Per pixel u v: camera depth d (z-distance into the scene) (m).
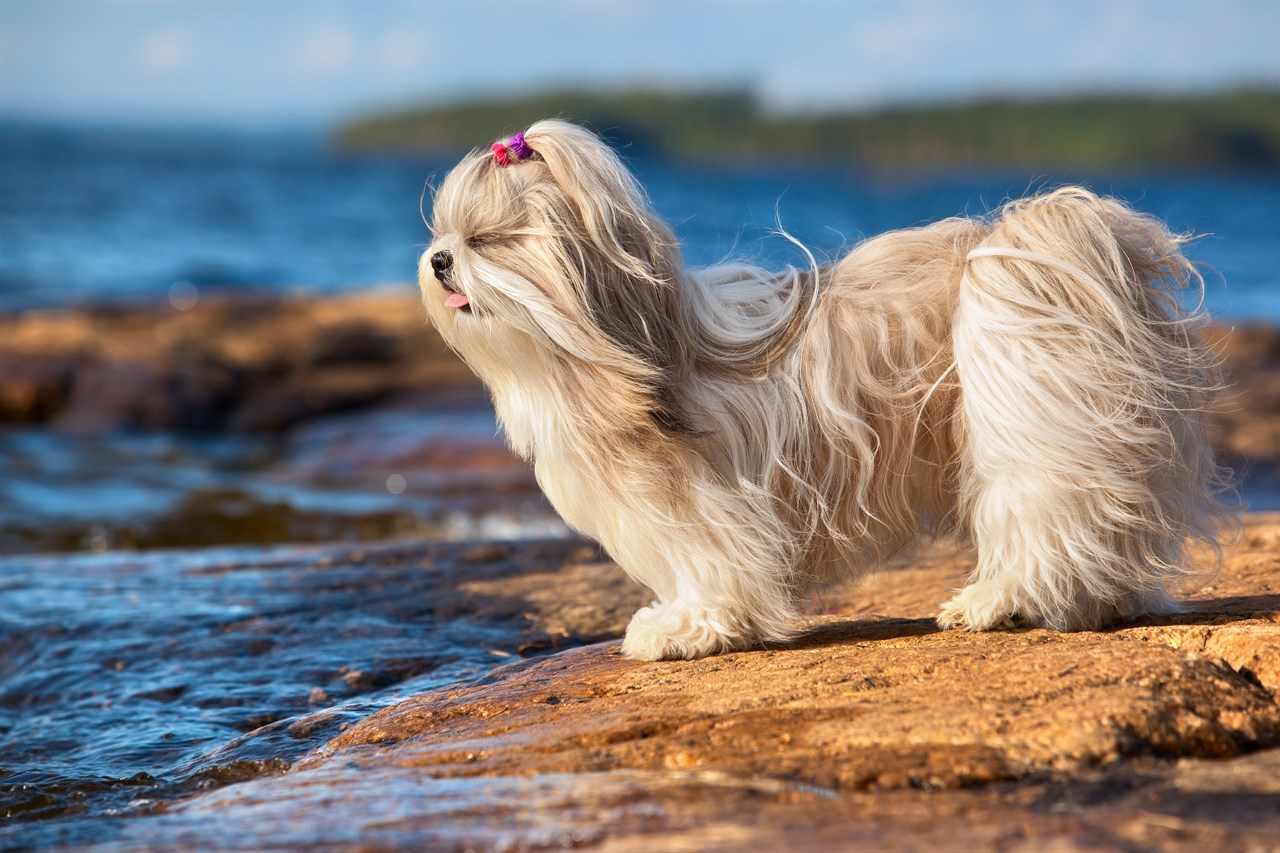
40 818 3.69
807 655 3.80
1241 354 15.69
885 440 3.88
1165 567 3.89
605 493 3.86
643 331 3.69
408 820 2.62
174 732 4.43
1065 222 3.85
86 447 13.36
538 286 3.63
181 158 126.69
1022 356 3.70
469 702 3.89
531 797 2.73
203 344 16.94
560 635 5.25
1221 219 46.31
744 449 3.87
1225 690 3.16
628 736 3.18
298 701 4.67
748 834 2.36
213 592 6.21
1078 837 2.27
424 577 6.27
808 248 4.16
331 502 10.73
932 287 3.94
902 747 2.87
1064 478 3.67
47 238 33.91
